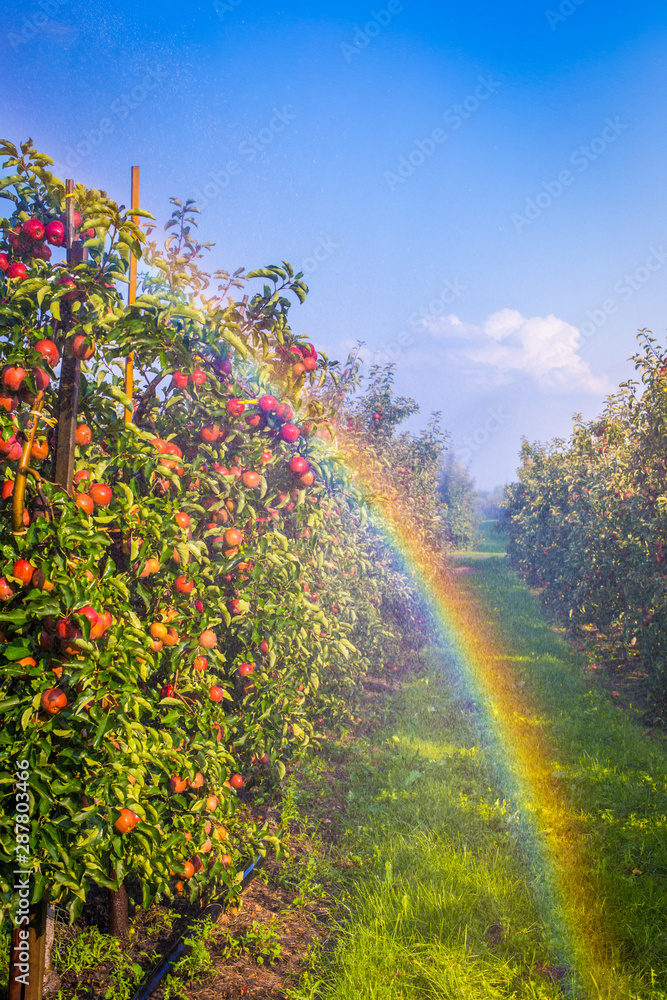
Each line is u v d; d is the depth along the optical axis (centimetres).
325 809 497
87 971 310
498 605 1477
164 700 306
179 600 316
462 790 514
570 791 499
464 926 337
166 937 338
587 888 366
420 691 826
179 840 303
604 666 925
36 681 241
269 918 360
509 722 681
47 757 241
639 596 831
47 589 241
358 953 316
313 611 410
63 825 245
